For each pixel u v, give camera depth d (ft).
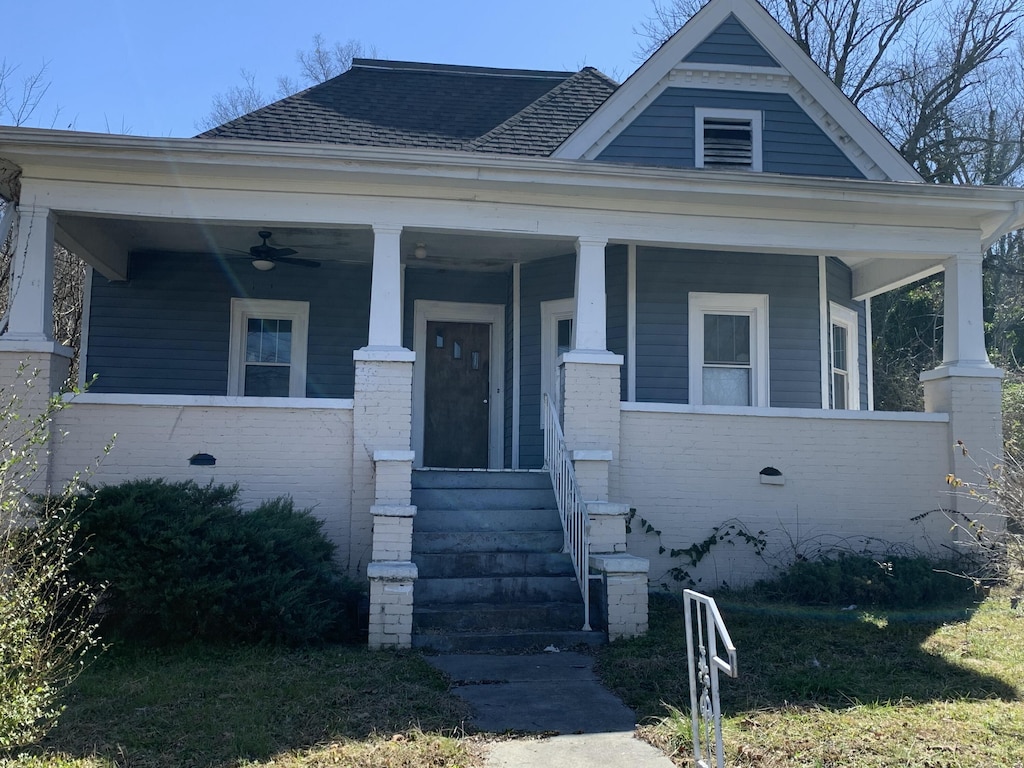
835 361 42.75
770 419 33.50
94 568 23.17
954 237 34.81
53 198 30.27
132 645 23.73
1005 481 29.14
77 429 29.91
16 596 15.88
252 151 29.53
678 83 39.22
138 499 24.90
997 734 17.67
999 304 80.33
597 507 28.63
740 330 39.45
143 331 39.65
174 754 16.57
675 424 32.99
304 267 41.57
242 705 19.27
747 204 33.17
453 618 26.11
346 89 44.34
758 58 39.60
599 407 32.04
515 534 29.50
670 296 38.68
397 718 18.80
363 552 30.04
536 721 19.03
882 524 33.45
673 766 16.58
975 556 32.01
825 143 39.65
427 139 39.99
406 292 42.52
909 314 79.82
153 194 30.76
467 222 31.89
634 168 31.17
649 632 26.35
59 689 17.38
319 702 19.60
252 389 40.96
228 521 25.46
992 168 82.99
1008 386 52.54
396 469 28.66
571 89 44.57
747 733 17.75
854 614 27.99
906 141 84.28
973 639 24.98
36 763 15.76
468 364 43.19
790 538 32.96
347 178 30.78
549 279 40.45
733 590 31.99
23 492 19.03
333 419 30.89
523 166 30.66
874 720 18.44
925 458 33.99
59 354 30.19
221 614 23.89
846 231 34.14
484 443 42.80
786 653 23.68
